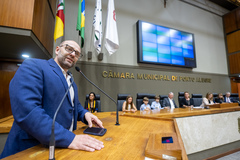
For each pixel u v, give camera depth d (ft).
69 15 12.34
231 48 20.84
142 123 3.39
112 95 13.10
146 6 15.98
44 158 1.49
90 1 13.33
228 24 21.35
